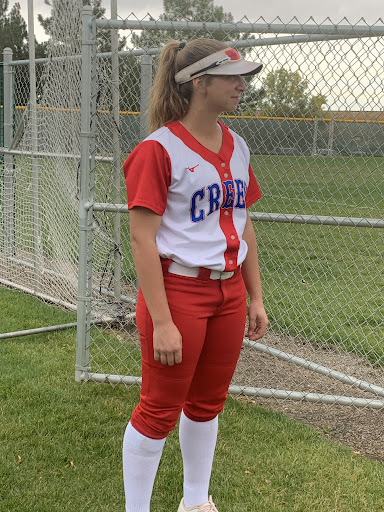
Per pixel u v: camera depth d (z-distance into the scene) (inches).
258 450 119.3
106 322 188.1
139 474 85.4
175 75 79.0
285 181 418.9
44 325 187.0
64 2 172.7
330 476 111.6
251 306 94.4
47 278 217.9
